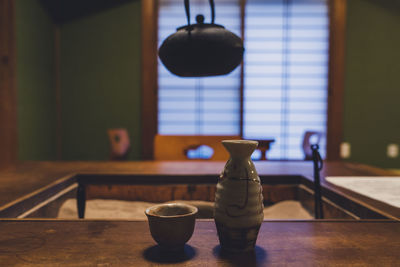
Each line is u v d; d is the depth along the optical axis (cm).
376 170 172
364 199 110
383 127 459
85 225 85
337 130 457
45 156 404
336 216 118
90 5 431
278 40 464
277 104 470
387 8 448
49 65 419
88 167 180
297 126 472
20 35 337
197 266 62
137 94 450
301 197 153
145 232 80
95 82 448
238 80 466
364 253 68
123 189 157
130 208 144
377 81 455
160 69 464
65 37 443
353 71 454
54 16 430
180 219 66
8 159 282
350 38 452
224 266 62
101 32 443
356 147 459
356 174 160
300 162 203
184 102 468
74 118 450
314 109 470
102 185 157
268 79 467
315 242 75
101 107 450
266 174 159
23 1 344
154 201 156
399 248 71
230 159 69
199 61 108
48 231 80
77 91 447
